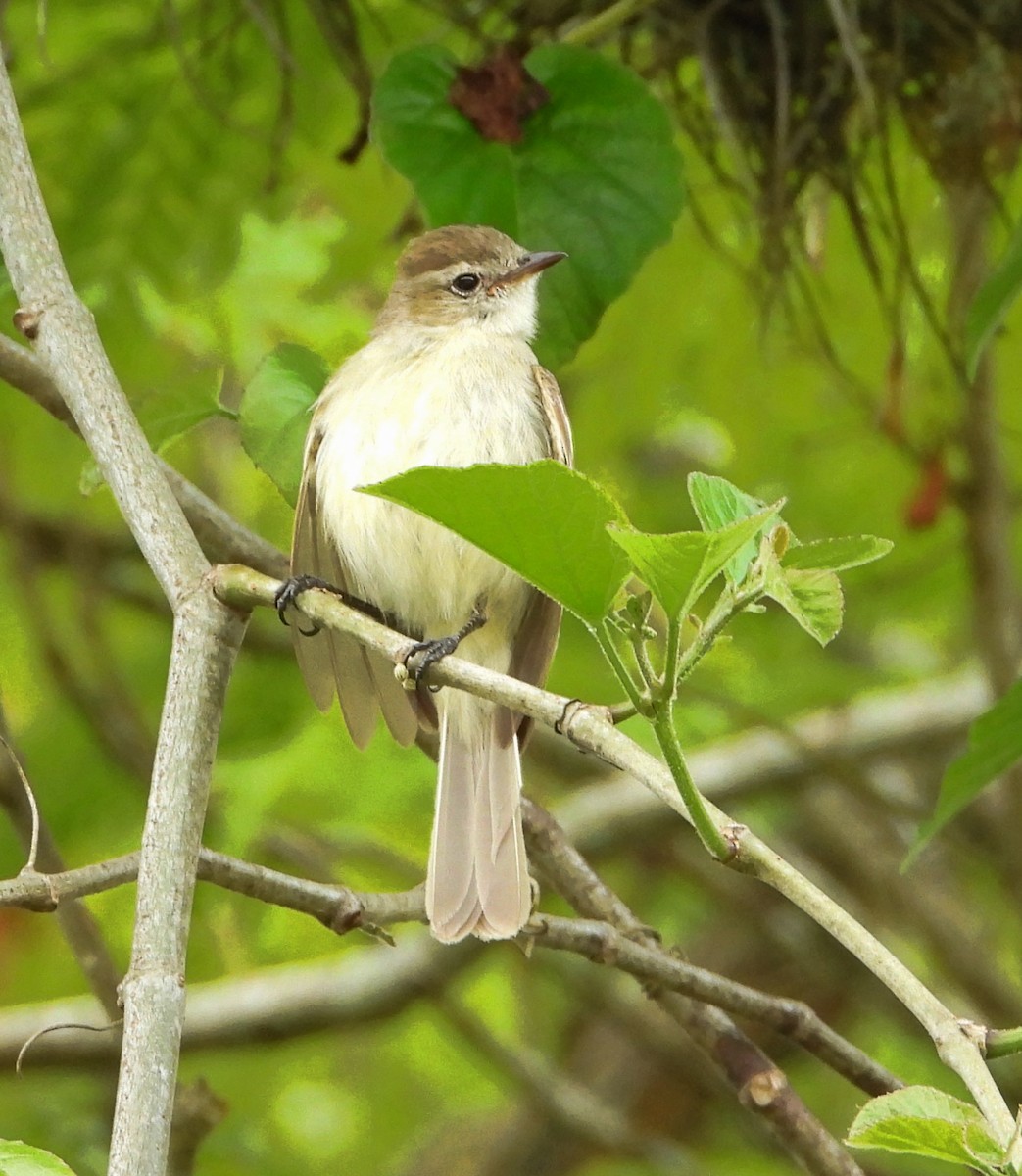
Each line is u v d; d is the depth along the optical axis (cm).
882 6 991
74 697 1241
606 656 537
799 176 1005
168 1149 550
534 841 846
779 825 1499
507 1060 1321
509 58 901
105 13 1116
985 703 1353
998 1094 502
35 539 1309
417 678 614
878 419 1127
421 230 1073
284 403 881
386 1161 1502
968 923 1588
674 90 1023
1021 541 1380
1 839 1202
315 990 1224
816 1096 1499
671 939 1579
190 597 658
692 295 1230
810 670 1402
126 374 1188
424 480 516
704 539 507
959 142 1009
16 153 730
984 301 761
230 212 1145
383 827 1342
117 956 1284
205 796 632
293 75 1057
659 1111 1605
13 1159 512
